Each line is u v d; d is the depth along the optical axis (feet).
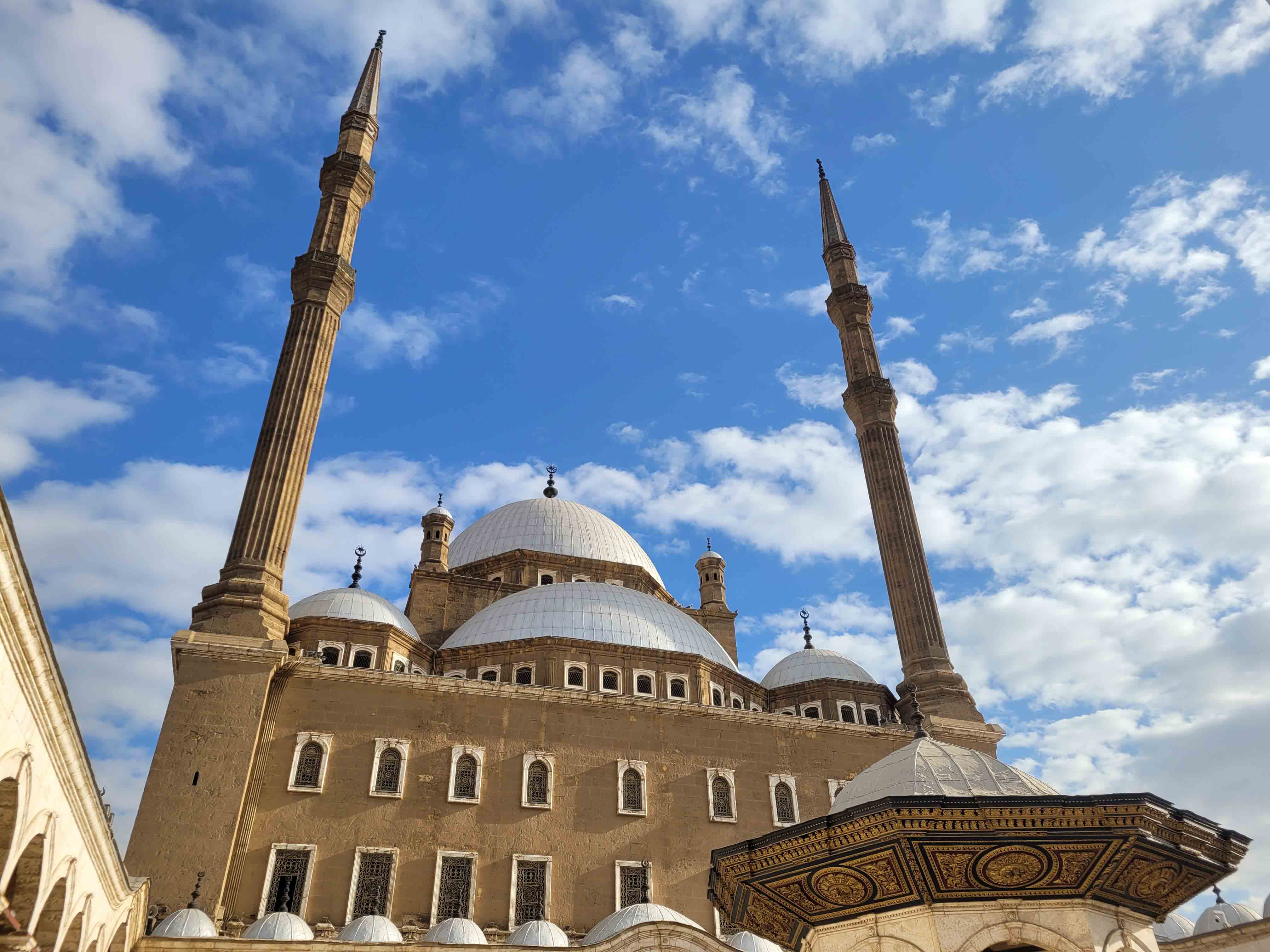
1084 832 45.01
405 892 124.06
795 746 152.46
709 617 224.12
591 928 127.85
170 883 114.01
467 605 197.67
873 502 195.72
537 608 178.40
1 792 48.60
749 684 184.96
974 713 165.99
